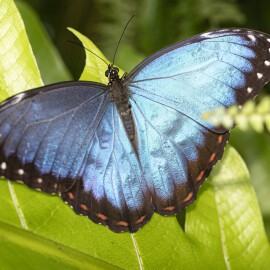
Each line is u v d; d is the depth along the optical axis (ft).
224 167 2.01
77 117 1.93
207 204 1.99
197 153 1.96
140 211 1.94
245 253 1.98
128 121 1.97
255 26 2.39
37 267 1.86
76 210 1.91
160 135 1.97
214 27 2.35
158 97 1.97
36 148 1.89
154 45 2.36
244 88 1.94
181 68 1.96
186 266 1.95
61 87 1.92
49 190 1.90
